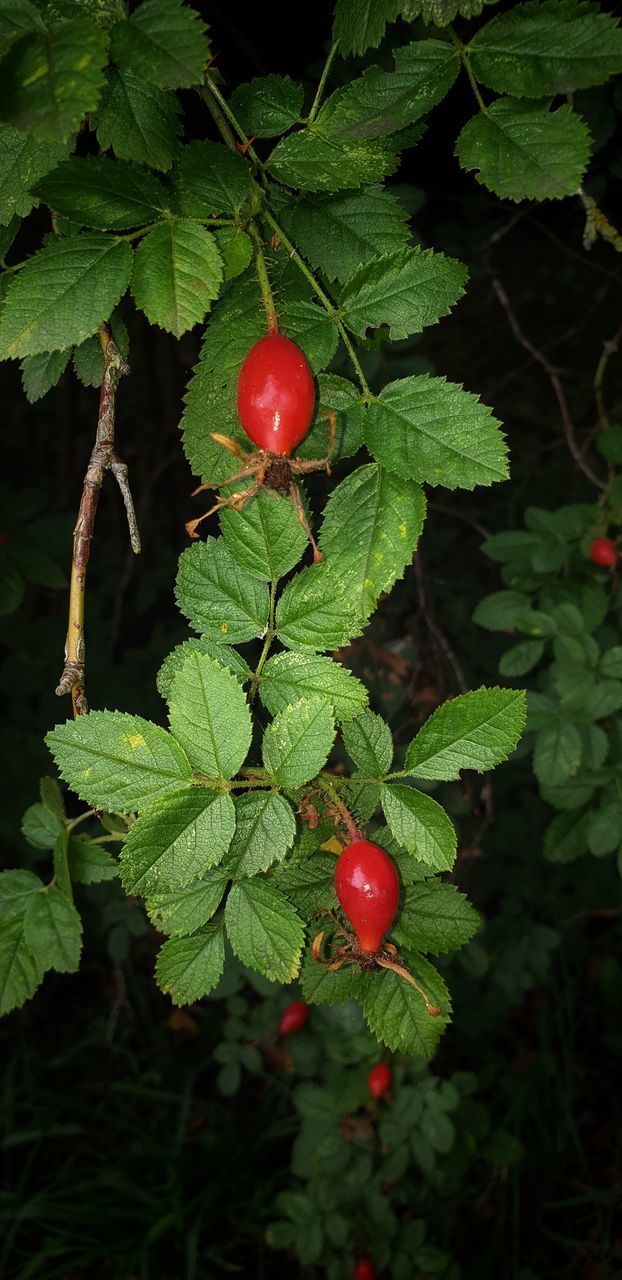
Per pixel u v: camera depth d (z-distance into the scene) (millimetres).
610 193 711
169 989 261
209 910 257
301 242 268
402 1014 269
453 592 1003
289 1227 657
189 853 247
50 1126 804
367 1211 659
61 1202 759
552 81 247
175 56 228
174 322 235
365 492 246
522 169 241
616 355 1206
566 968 844
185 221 241
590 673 570
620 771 568
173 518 1090
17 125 219
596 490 1048
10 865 875
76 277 235
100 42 222
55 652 817
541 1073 821
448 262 255
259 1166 799
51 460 1213
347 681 262
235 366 257
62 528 691
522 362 1219
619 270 1162
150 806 246
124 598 1037
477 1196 767
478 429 241
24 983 301
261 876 271
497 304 1224
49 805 327
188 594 269
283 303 259
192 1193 786
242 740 248
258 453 248
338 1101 642
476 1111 692
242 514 261
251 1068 719
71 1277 736
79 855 327
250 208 256
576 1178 796
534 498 1081
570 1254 754
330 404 252
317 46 713
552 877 842
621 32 247
